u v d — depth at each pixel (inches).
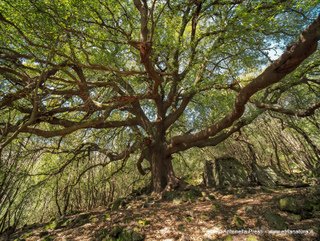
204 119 570.3
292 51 223.0
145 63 289.1
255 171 444.1
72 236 264.1
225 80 424.5
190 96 467.2
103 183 515.5
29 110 331.9
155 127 458.9
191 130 568.4
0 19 237.3
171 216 271.1
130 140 458.3
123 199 399.9
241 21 315.9
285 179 430.9
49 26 276.1
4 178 316.2
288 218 224.1
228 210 265.7
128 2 374.6
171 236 222.8
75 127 314.8
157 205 337.1
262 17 300.5
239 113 324.8
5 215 335.9
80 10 295.7
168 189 402.3
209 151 745.0
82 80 354.9
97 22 322.3
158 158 438.0
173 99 471.2
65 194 462.0
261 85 261.9
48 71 293.3
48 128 453.1
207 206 291.4
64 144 497.0
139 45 268.4
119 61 388.2
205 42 426.3
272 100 408.2
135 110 461.1
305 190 307.4
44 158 473.7
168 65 395.5
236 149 661.9
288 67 236.5
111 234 242.8
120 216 302.4
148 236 229.6
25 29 284.0
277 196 290.8
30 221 472.7
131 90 437.4
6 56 285.4
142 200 389.7
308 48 216.5
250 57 399.5
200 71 426.9
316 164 537.6
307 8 265.7
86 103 323.6
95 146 458.9
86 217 335.3
